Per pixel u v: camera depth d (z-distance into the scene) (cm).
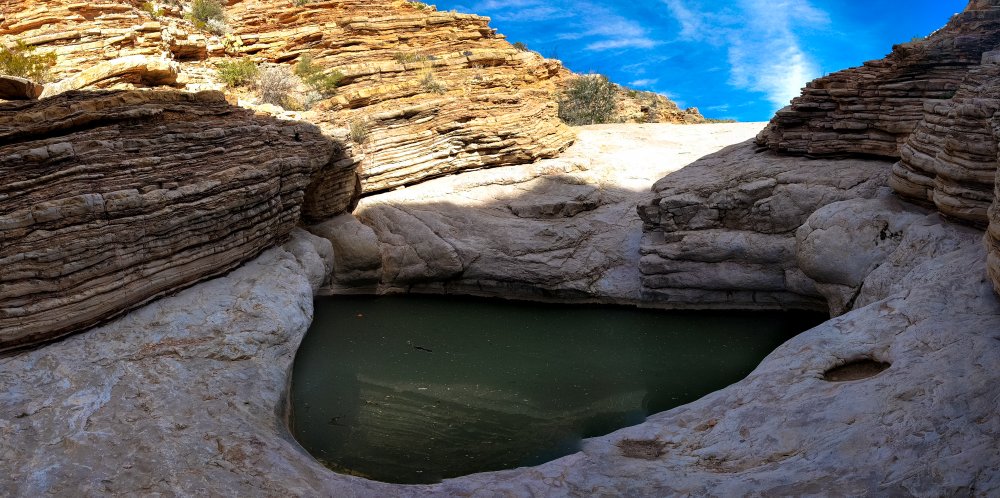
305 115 1714
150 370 880
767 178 1544
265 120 1383
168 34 1948
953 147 1113
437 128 1942
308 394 1135
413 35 2603
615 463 795
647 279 1541
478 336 1415
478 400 1128
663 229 1580
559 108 3319
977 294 950
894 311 982
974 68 1295
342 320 1485
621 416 1070
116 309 965
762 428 816
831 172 1534
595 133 2448
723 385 1180
